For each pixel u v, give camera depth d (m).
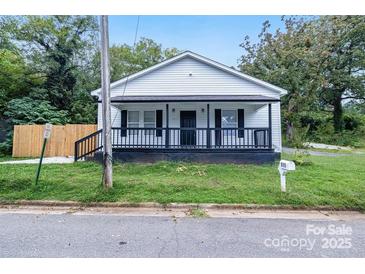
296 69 21.94
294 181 7.23
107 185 6.26
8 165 9.35
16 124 14.59
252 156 10.05
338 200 5.59
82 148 10.99
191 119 13.38
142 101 11.17
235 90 13.27
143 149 10.40
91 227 4.29
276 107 13.33
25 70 18.59
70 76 20.33
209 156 10.16
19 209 5.43
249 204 5.47
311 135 28.05
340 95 28.41
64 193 6.11
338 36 23.94
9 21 18.42
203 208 5.41
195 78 13.36
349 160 12.45
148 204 5.52
